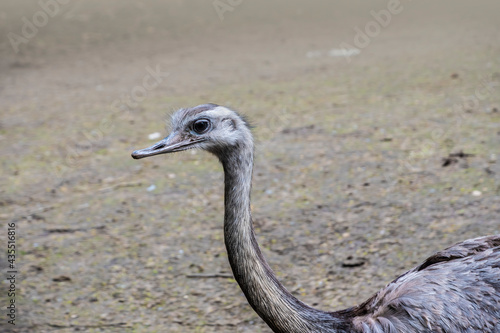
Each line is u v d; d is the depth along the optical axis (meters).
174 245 17.36
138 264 16.53
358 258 16.03
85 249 17.33
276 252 16.61
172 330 13.94
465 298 9.59
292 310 9.95
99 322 14.33
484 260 9.97
